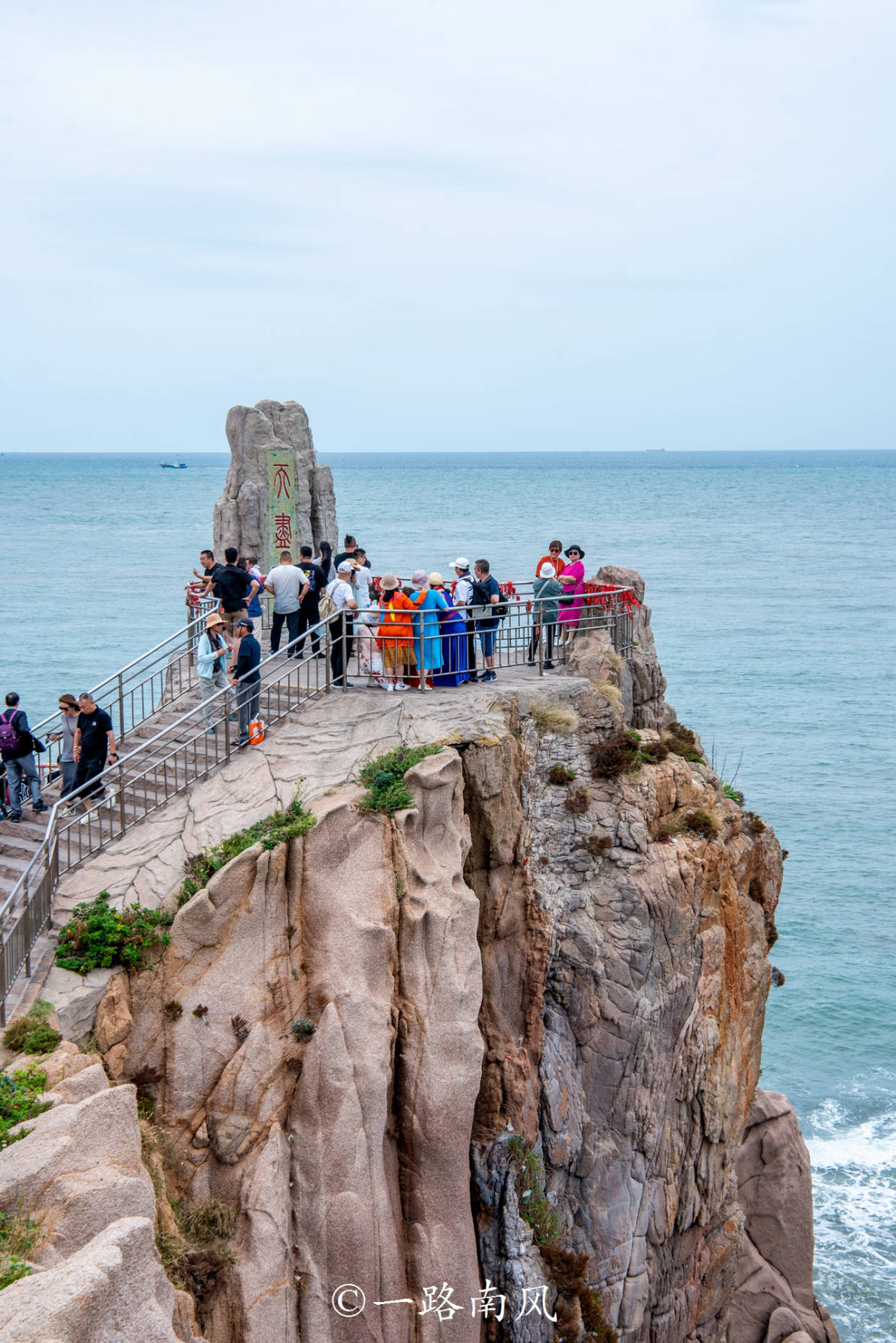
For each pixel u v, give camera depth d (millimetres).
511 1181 17406
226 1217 13711
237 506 27953
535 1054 18297
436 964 15258
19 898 14766
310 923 15070
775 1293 24594
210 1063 14336
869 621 98062
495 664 21953
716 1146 20656
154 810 17172
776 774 57125
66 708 19094
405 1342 14734
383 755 16859
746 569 131500
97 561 119438
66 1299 7980
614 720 20062
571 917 18922
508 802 17828
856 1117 34000
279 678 20656
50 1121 10633
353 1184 14219
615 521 186625
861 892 44844
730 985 21281
